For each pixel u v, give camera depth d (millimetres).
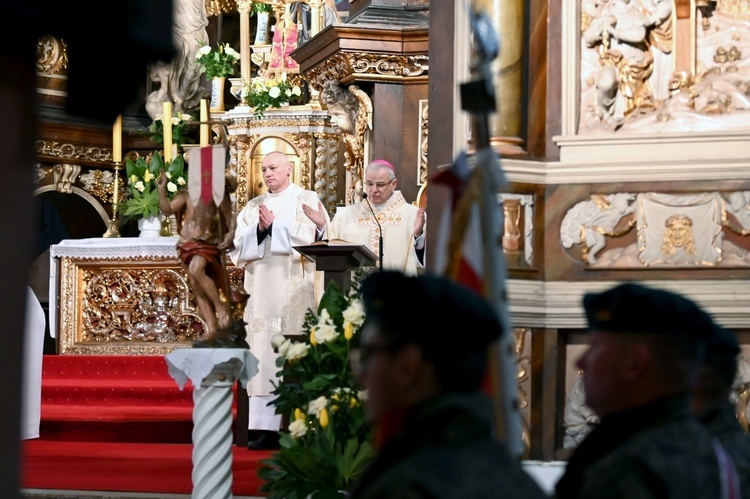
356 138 21531
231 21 28016
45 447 18688
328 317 11562
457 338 4523
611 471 5367
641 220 12375
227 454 12008
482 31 5414
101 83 4086
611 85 12656
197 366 11703
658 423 5555
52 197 28375
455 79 12641
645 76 12719
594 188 12484
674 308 5617
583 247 12445
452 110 12672
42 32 3605
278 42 25203
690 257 12234
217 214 12078
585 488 5414
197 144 27062
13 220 3422
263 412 18938
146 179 25438
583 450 5746
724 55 12562
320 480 10898
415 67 21047
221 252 12109
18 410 3443
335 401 11023
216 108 26375
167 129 26062
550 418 12273
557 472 12023
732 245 12203
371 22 21109
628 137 12469
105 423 19734
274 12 25750
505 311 5445
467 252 5574
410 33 20797
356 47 20812
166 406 20969
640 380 5629
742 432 6891
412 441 4430
